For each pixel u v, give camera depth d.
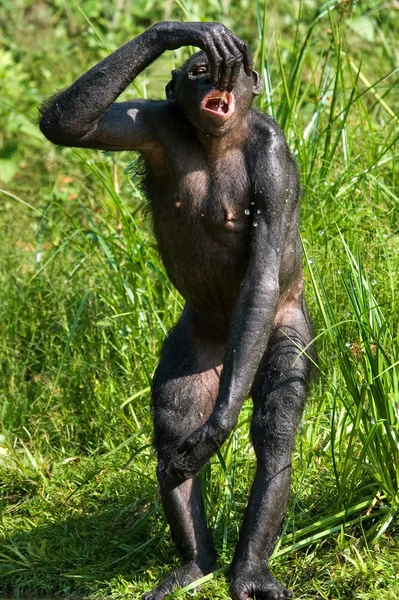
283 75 17.95
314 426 14.26
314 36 26.30
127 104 11.51
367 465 12.56
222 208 11.40
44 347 17.38
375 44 25.45
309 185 17.56
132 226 18.27
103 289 17.36
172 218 11.72
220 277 11.87
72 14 28.75
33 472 14.75
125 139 11.45
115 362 16.44
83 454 15.44
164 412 12.14
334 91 18.30
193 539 11.88
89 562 12.80
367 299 13.20
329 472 13.63
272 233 11.15
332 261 15.80
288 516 12.91
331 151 18.12
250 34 26.75
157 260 16.84
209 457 10.60
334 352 14.43
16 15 29.33
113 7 29.41
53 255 17.48
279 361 12.00
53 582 12.50
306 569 11.98
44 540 13.06
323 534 12.18
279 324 12.33
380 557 11.95
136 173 12.23
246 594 11.03
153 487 13.92
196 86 11.07
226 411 10.52
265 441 11.62
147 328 16.17
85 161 17.52
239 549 11.28
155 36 10.97
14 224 21.64
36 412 16.11
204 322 12.47
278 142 11.35
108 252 16.91
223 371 10.77
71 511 13.92
